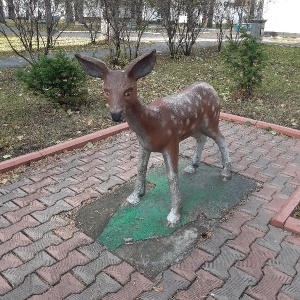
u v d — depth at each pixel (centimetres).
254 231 309
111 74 240
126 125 527
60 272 267
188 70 963
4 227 315
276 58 1154
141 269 269
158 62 1077
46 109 612
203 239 299
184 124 302
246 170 412
